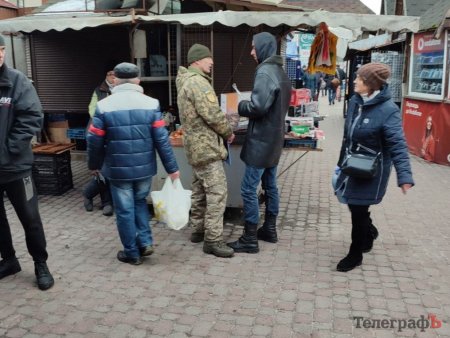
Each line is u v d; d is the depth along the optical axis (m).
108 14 6.89
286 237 4.95
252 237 4.52
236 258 4.40
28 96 3.51
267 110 4.20
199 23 5.18
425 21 10.20
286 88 4.34
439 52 8.75
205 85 4.18
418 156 9.46
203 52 4.27
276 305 3.55
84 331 3.21
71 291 3.77
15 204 3.66
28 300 3.62
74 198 6.36
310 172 8.16
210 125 4.20
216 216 4.40
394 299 3.64
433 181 7.40
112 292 3.75
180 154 5.34
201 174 4.38
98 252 4.55
